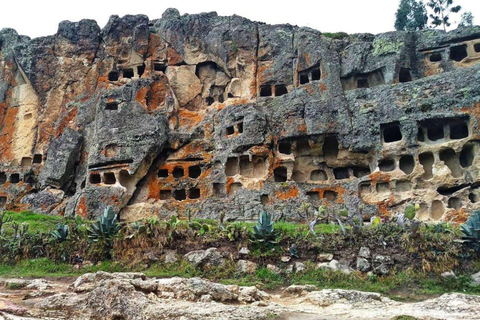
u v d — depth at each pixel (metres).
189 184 32.12
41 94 37.22
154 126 32.28
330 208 28.81
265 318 11.20
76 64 37.66
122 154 31.94
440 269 15.62
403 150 29.02
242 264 16.73
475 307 11.97
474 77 28.17
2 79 38.59
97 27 38.62
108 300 11.95
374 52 32.94
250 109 31.69
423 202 27.81
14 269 18.20
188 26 37.16
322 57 33.09
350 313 11.98
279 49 35.09
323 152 31.98
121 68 37.03
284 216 28.77
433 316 11.25
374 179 29.22
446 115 28.17
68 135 34.69
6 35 39.62
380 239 16.92
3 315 11.05
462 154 29.12
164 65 37.25
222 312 11.23
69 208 31.20
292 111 31.56
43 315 11.91
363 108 30.61
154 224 18.78
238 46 35.59
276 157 31.27
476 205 26.78
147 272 16.81
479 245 16.08
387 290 15.08
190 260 17.17
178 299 12.60
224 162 31.41
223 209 29.88
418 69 33.16
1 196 34.88
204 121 33.81
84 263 18.23
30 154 36.34
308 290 14.56
